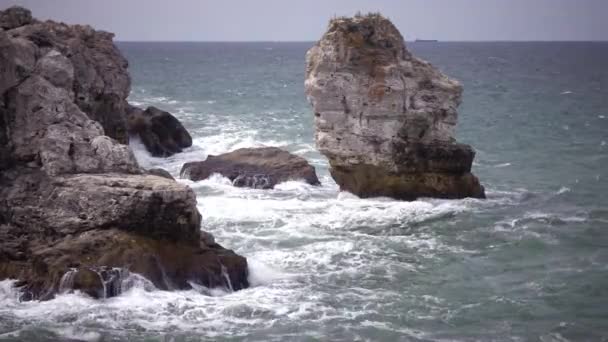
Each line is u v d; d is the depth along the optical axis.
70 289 28.83
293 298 30.34
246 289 31.12
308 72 46.53
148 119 60.09
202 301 29.28
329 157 46.56
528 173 55.31
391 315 29.00
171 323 27.53
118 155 33.44
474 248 37.22
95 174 32.53
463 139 71.56
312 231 39.41
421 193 45.59
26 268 29.70
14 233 30.81
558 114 91.75
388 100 44.69
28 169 32.59
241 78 160.38
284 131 74.44
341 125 45.66
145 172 34.12
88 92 47.72
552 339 27.23
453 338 27.14
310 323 28.05
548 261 35.34
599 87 136.25
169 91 122.00
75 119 34.22
